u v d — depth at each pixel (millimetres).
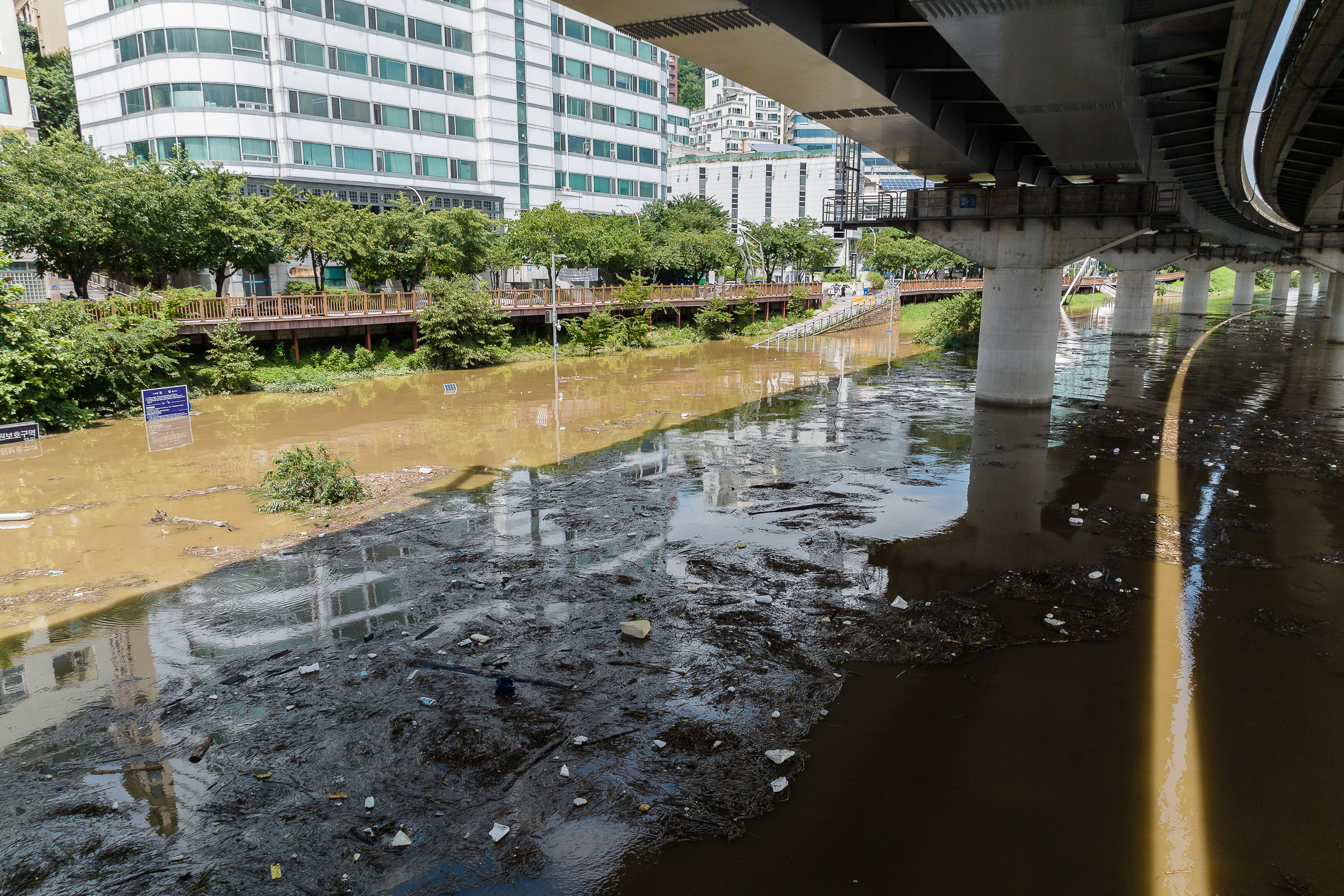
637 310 53750
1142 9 12742
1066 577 13039
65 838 6957
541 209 64438
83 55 50562
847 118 19359
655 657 10266
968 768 7957
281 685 9594
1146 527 15625
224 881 6438
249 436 24281
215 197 34531
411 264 45281
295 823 7141
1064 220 27188
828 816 7238
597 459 21391
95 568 13477
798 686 9570
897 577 13078
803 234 88875
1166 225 26375
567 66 69062
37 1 70625
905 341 58250
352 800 7461
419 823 7133
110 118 50188
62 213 29188
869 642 10711
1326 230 44094
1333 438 24281
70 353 25750
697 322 59375
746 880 6445
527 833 6992
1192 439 24062
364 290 49500
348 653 10406
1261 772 7898
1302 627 11156
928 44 17094
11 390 23719
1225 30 14102
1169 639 10820
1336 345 53312
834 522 15977
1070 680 9711
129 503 17312
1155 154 24500
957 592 12438
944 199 28406
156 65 47250
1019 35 13062
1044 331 28406
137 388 28562
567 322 48812
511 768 7930
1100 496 17906
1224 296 125312
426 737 8453
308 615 11586
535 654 10352
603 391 33750
